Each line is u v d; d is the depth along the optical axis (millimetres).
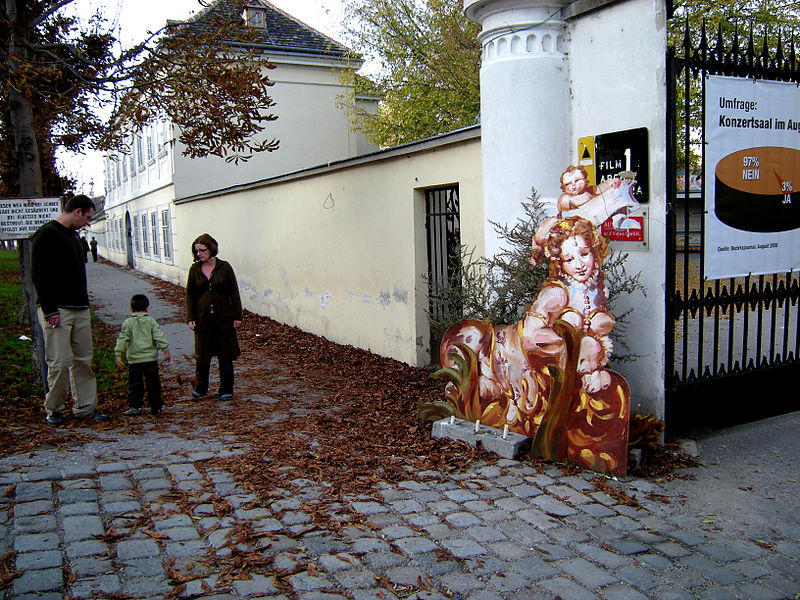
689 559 3604
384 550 3621
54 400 6055
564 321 4879
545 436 4988
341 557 3529
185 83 8352
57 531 3787
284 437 5680
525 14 5570
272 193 13211
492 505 4254
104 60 8656
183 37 8406
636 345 5266
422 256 8555
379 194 9258
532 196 5617
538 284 5340
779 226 5742
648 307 5148
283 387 8000
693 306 5273
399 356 9047
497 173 5828
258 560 3469
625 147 5168
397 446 5422
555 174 5652
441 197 8297
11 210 7344
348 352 9992
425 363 8695
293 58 20062
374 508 4168
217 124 8727
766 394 5848
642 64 5004
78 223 6160
